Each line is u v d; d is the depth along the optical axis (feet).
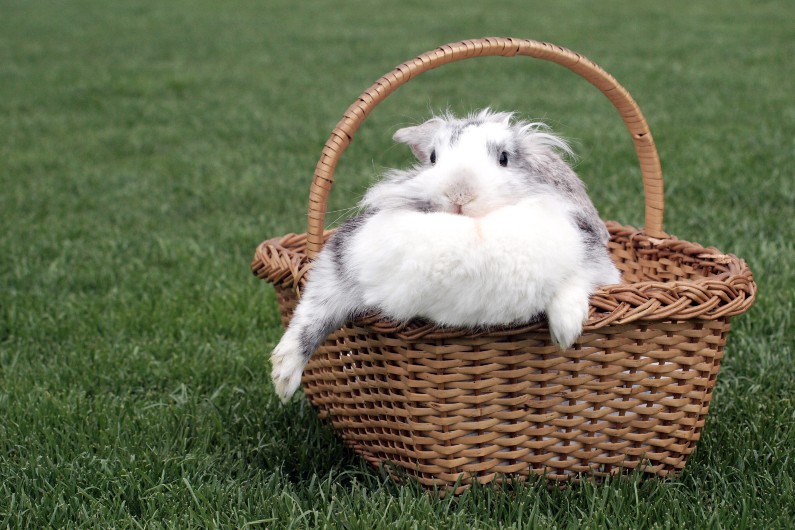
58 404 5.11
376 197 4.50
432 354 4.38
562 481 4.56
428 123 4.89
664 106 11.27
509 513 4.43
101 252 6.79
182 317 5.90
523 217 4.28
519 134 4.69
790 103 11.19
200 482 4.63
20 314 5.94
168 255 6.69
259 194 8.32
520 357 4.39
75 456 4.80
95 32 19.66
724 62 14.29
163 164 9.66
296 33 19.25
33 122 11.79
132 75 14.90
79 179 9.05
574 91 12.68
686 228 6.66
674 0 22.25
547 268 4.25
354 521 4.39
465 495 4.47
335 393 4.76
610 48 15.87
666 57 14.88
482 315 4.28
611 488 4.50
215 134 10.99
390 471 4.66
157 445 4.89
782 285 5.90
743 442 4.82
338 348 4.63
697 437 4.65
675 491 4.54
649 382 4.49
